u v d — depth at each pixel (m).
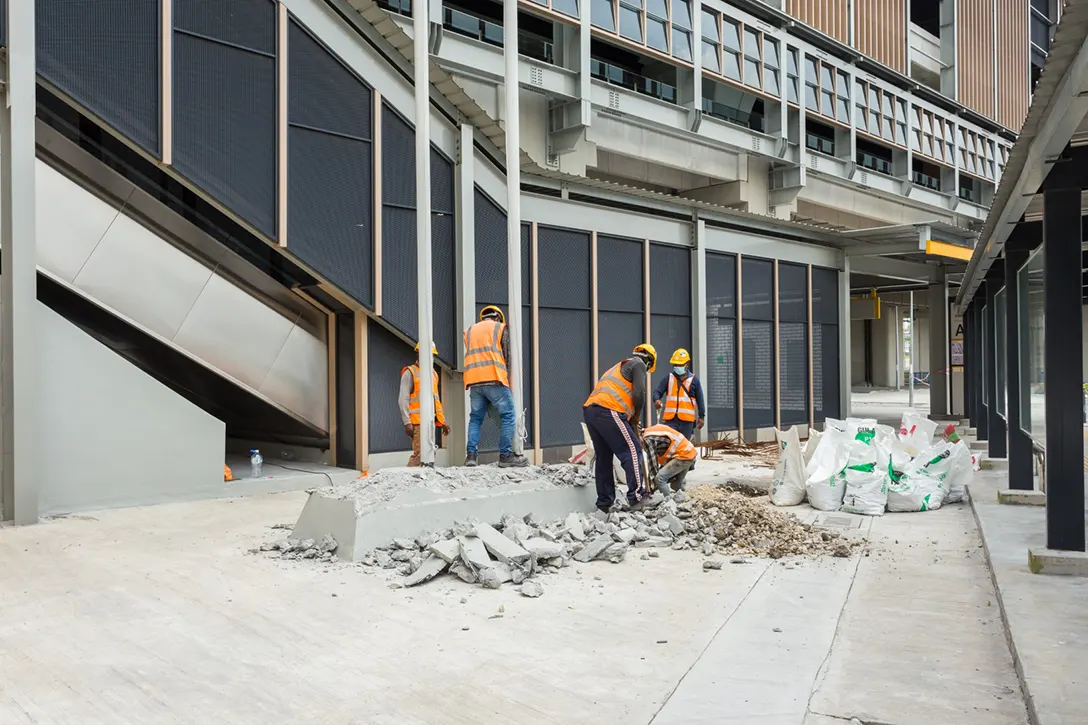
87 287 8.23
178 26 8.19
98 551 6.21
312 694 3.58
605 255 12.72
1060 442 5.54
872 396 38.75
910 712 3.38
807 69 19.89
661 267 13.69
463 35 13.15
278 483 9.25
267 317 9.84
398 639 4.31
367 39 9.80
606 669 3.89
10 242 7.10
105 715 3.35
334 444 10.45
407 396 9.12
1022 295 7.64
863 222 24.88
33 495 7.21
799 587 5.39
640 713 3.38
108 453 7.97
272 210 8.94
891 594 5.22
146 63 7.99
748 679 3.76
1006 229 7.26
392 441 10.34
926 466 8.58
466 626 4.53
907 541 6.86
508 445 8.10
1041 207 6.85
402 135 10.19
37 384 7.45
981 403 15.22
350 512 6.05
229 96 8.59
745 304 15.27
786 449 8.91
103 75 7.71
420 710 3.41
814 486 8.41
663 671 3.86
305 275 9.92
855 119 21.45
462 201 10.62
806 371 16.58
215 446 8.74
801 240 16.66
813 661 4.00
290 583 5.36
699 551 6.45
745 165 19.48
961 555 6.33
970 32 27.25
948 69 26.47
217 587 5.25
